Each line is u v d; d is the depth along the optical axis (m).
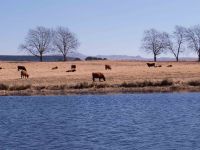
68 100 54.25
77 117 38.69
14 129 31.61
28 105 49.44
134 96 57.56
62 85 64.38
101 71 87.50
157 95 58.31
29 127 32.69
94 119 37.06
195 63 122.44
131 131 29.84
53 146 24.64
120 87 63.38
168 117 37.38
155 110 42.84
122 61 133.88
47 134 29.09
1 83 67.06
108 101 52.38
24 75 76.12
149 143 25.12
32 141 26.34
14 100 55.25
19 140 26.73
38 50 157.25
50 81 70.88
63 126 33.06
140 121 35.16
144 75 75.12
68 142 25.89
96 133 29.20
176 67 95.88
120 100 53.25
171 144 24.78
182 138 26.72
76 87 63.84
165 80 64.25
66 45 160.50
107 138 27.08
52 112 42.84
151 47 157.88
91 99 55.00
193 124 33.03
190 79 67.56
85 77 74.38
